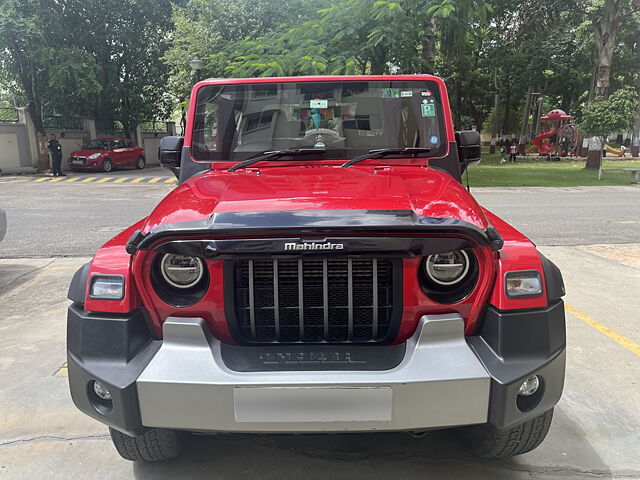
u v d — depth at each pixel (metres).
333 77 3.29
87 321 2.28
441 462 2.82
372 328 2.30
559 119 34.09
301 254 2.15
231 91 3.31
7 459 2.89
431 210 2.29
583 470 2.76
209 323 2.30
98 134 29.88
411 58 14.87
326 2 15.73
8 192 15.98
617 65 32.09
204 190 2.69
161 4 28.86
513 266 2.24
